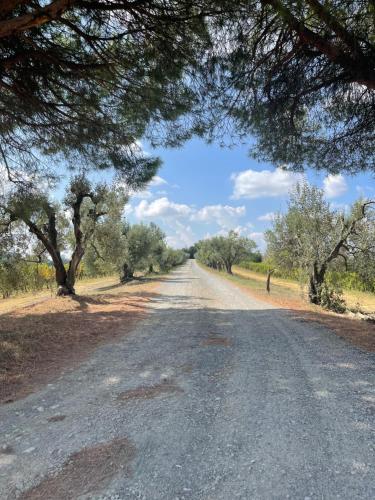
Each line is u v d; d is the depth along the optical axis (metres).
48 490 2.73
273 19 5.23
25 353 6.97
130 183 8.73
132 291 23.41
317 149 8.37
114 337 8.91
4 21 4.70
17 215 12.09
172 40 5.80
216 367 6.11
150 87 6.59
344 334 9.00
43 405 4.50
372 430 3.65
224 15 5.23
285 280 47.34
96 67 6.37
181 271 68.50
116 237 21.12
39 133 8.07
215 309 14.68
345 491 2.65
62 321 10.91
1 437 3.65
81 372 5.95
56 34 6.02
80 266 39.34
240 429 3.70
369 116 7.29
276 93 6.67
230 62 6.03
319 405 4.33
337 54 5.42
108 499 2.60
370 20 4.83
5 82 6.59
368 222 15.31
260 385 5.12
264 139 8.05
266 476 2.85
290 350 7.32
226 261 63.56
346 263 16.36
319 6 4.47
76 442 3.49
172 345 7.92
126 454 3.23
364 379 5.35
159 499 2.58
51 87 6.98
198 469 2.97
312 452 3.21
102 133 7.77
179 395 4.75
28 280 20.59
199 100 6.73
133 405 4.42
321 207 16.25
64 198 17.66
